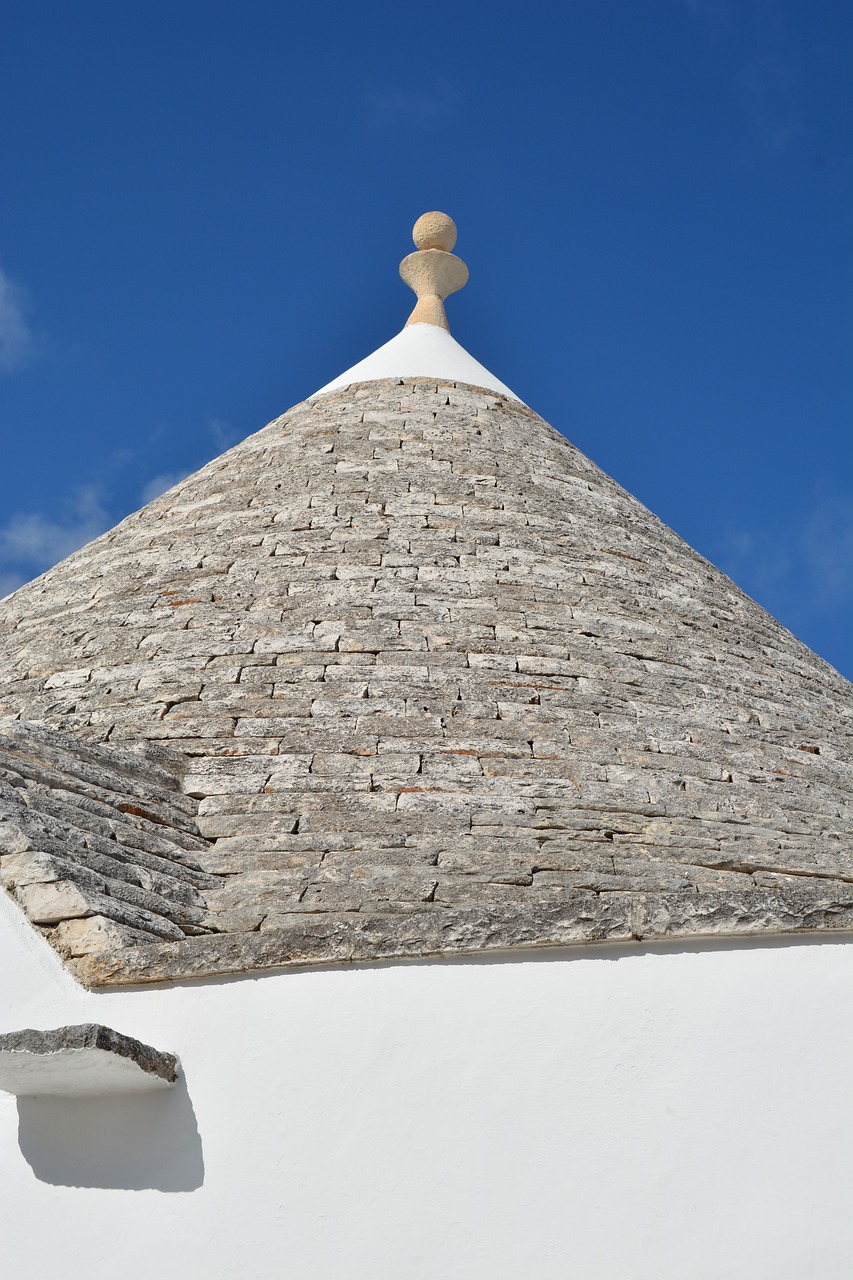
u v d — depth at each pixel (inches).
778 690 461.4
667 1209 241.4
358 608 428.1
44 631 451.5
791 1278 234.7
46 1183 259.1
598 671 421.7
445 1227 242.2
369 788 359.9
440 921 271.4
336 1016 263.7
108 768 352.2
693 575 519.8
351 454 523.5
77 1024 260.4
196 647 415.5
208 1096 258.7
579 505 526.0
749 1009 260.2
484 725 385.7
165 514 512.4
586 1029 259.0
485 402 590.9
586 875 333.1
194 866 331.9
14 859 287.6
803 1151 246.1
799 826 385.4
